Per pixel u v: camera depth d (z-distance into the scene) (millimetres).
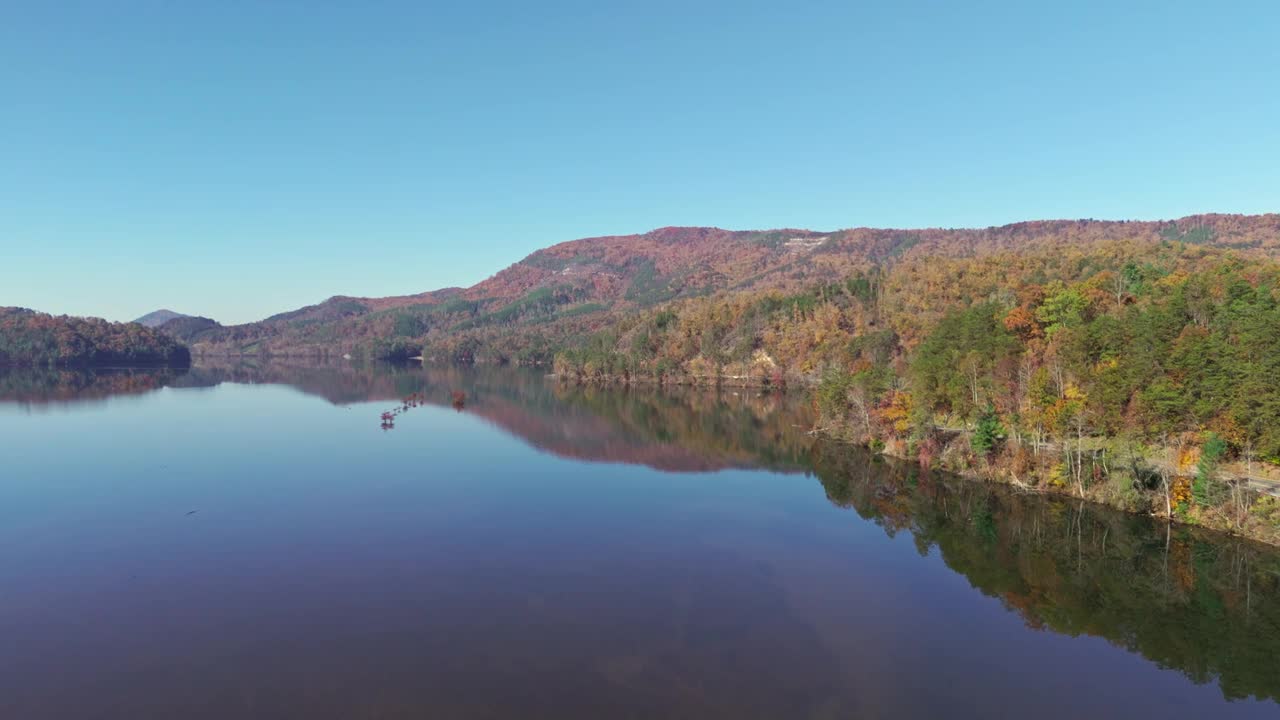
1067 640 47250
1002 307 138750
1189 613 51562
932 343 128875
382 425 146375
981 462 90062
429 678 41094
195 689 39812
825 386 136000
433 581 56781
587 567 60469
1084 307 121000
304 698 38844
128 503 80062
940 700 39438
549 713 37469
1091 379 88188
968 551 65250
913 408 105625
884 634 47875
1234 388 73125
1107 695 40344
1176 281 131750
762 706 38438
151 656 43719
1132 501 73062
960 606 52812
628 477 98562
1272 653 45438
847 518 76875
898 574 59375
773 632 47969
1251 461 72750
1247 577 57781
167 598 52844
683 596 54125
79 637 46312
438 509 79375
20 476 93000
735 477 98625
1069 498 78750
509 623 48844
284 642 45656
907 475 95312
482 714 37281
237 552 63531
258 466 102062
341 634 46875
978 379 100438
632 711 37750
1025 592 55531
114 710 37656
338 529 71062
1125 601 53656
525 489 90188
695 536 69875
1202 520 66938
